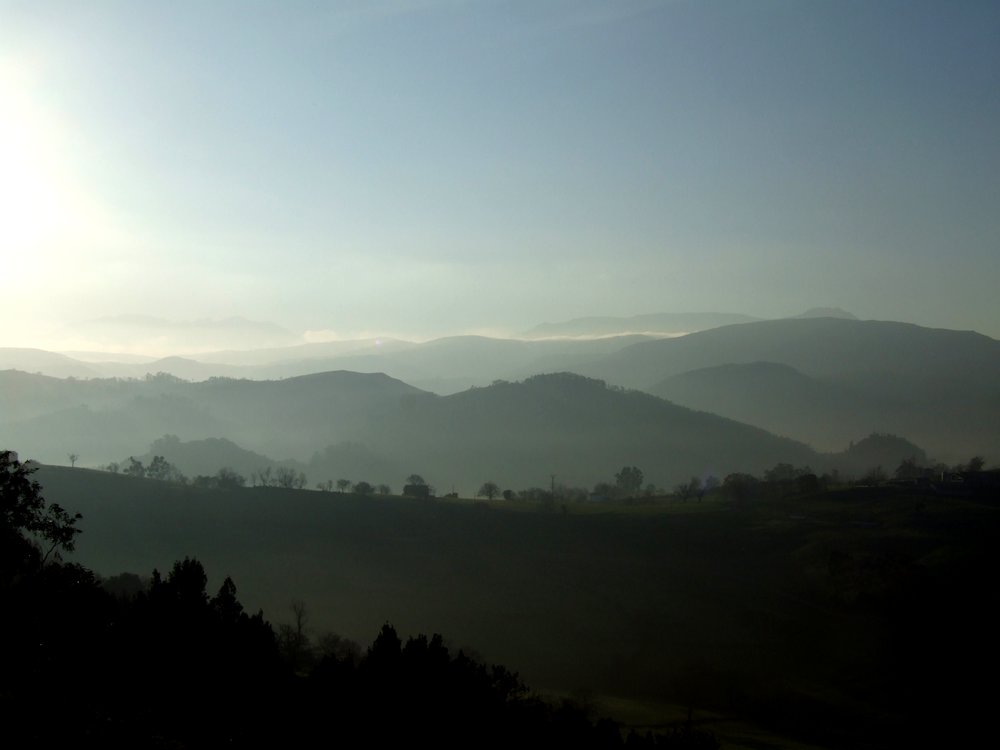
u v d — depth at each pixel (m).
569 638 109.88
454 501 182.50
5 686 36.91
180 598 47.91
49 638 39.75
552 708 63.06
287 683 47.62
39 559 40.97
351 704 45.53
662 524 158.12
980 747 79.00
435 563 139.50
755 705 89.00
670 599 123.25
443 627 113.50
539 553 144.62
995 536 130.25
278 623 109.25
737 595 123.94
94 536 144.75
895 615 108.81
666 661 101.75
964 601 108.56
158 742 37.12
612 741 50.91
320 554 141.75
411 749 45.12
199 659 44.66
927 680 93.62
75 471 171.62
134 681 42.28
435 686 48.38
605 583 130.25
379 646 49.84
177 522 153.12
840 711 87.75
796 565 131.62
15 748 32.28
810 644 106.75
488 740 47.47
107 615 44.06
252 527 154.00
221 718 42.69
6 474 39.56
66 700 37.69
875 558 120.81
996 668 93.88
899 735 81.69
